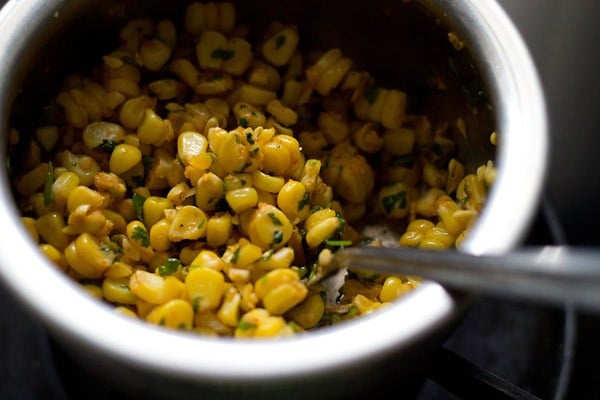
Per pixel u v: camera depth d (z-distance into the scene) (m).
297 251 0.30
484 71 0.28
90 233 0.29
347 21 0.33
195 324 0.28
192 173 0.30
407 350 0.24
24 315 0.35
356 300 0.29
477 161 0.31
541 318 0.36
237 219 0.30
